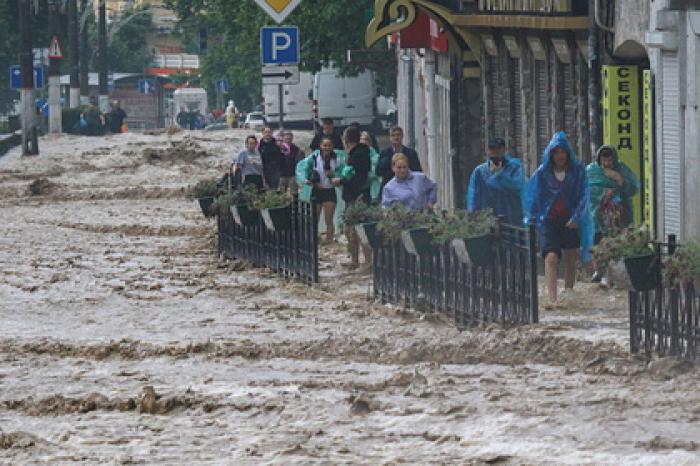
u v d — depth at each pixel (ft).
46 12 510.58
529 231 104.83
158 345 104.83
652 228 134.31
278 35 192.24
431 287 118.21
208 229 192.13
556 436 68.39
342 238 172.76
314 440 70.54
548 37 163.02
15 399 86.69
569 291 118.21
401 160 134.92
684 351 89.40
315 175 165.27
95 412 82.84
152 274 149.79
